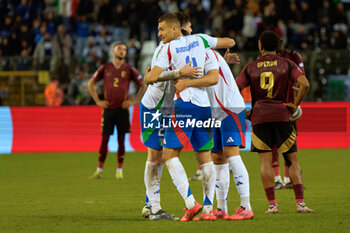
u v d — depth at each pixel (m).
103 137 38.75
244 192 21.95
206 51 21.27
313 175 38.53
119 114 39.03
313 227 20.14
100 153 38.50
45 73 64.94
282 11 75.94
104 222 21.98
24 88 65.31
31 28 77.12
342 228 19.94
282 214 23.36
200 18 74.56
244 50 66.81
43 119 58.91
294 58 30.72
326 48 70.38
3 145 58.50
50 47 71.25
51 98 62.66
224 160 22.28
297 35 71.19
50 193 31.20
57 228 20.77
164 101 22.00
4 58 65.56
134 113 58.62
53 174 40.50
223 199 22.25
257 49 66.94
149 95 22.09
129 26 74.56
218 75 21.05
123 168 44.34
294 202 27.08
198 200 28.19
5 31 78.06
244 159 49.38
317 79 63.59
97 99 39.56
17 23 76.31
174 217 22.22
